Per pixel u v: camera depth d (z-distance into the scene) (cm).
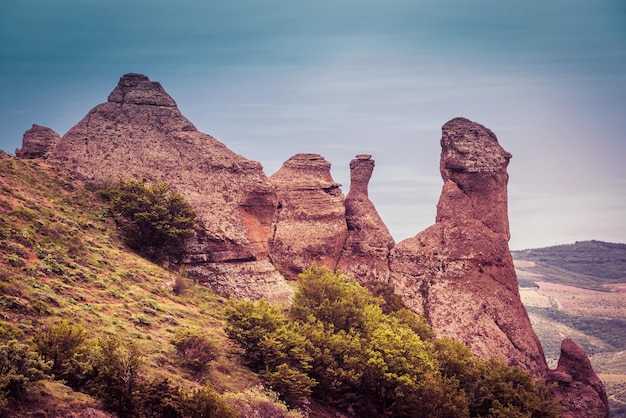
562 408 11744
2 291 8850
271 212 13300
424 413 10169
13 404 7200
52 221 11450
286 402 9462
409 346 10894
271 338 9944
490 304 13625
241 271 12531
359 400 10525
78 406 7475
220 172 13200
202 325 10531
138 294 10544
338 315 11406
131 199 12425
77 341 8181
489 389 11125
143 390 7944
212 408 8094
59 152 13488
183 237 12356
